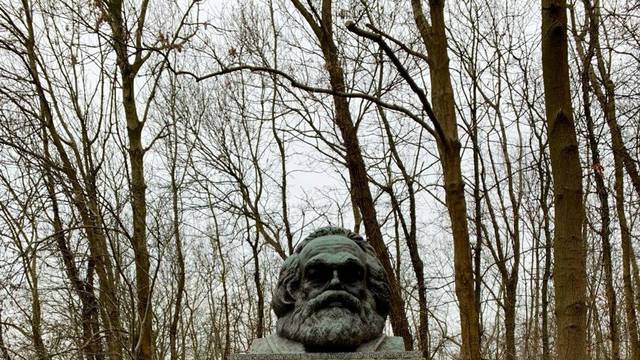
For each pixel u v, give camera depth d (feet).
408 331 35.68
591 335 51.67
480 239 41.68
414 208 42.91
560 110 15.80
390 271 36.09
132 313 25.40
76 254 29.78
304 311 16.85
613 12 32.40
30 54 30.30
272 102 45.68
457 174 19.01
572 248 15.34
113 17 32.63
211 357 59.88
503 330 59.62
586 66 31.17
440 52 19.60
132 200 31.78
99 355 33.24
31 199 27.53
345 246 17.71
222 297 66.54
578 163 15.74
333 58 38.58
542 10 16.26
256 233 46.75
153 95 35.24
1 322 27.89
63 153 29.81
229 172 45.52
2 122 30.32
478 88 43.52
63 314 33.68
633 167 32.63
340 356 15.90
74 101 32.73
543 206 44.04
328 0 38.96
